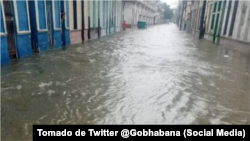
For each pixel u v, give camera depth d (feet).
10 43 23.65
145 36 70.95
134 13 138.51
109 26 71.51
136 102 13.43
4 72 19.13
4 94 14.17
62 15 36.27
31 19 27.50
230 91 16.08
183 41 56.95
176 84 17.37
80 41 46.03
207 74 20.89
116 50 35.50
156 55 31.55
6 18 22.52
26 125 10.41
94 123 10.77
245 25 36.50
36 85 16.12
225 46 45.70
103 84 16.81
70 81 17.35
